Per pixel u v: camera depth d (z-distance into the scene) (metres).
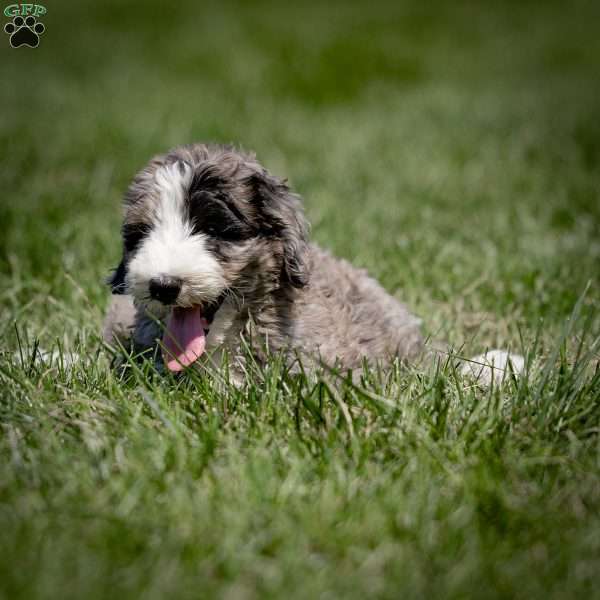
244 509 4.52
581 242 10.77
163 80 25.17
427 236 10.93
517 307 8.79
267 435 5.25
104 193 13.23
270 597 3.92
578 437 5.47
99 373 6.34
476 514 4.59
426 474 4.87
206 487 4.79
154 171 6.55
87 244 10.27
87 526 4.43
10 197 12.45
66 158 15.49
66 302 8.55
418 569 4.16
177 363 6.20
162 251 6.04
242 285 6.41
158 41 31.47
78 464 4.96
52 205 12.12
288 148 16.91
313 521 4.45
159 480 4.79
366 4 40.81
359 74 26.20
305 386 6.01
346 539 4.35
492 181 14.48
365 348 7.20
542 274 9.52
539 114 19.75
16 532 4.34
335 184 14.15
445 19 36.88
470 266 9.94
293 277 6.62
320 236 10.86
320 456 5.10
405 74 26.56
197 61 27.88
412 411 5.51
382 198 13.12
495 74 26.94
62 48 30.30
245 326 6.60
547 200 13.05
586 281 9.27
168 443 5.14
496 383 6.26
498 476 4.91
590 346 6.81
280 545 4.32
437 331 7.96
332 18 36.75
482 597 3.97
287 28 33.84
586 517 4.62
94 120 18.98
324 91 23.86
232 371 6.64
